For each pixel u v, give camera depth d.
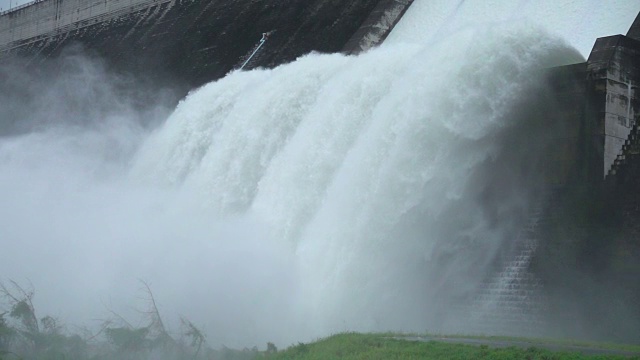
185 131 52.31
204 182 47.09
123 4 85.44
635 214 31.56
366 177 37.59
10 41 98.25
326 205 38.97
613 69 33.41
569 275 32.34
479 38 35.75
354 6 59.12
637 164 32.78
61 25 92.12
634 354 23.81
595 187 32.75
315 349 27.52
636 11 41.91
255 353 29.12
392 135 37.28
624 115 33.72
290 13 64.38
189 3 77.81
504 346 25.19
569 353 23.19
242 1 71.50
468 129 35.44
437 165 35.94
